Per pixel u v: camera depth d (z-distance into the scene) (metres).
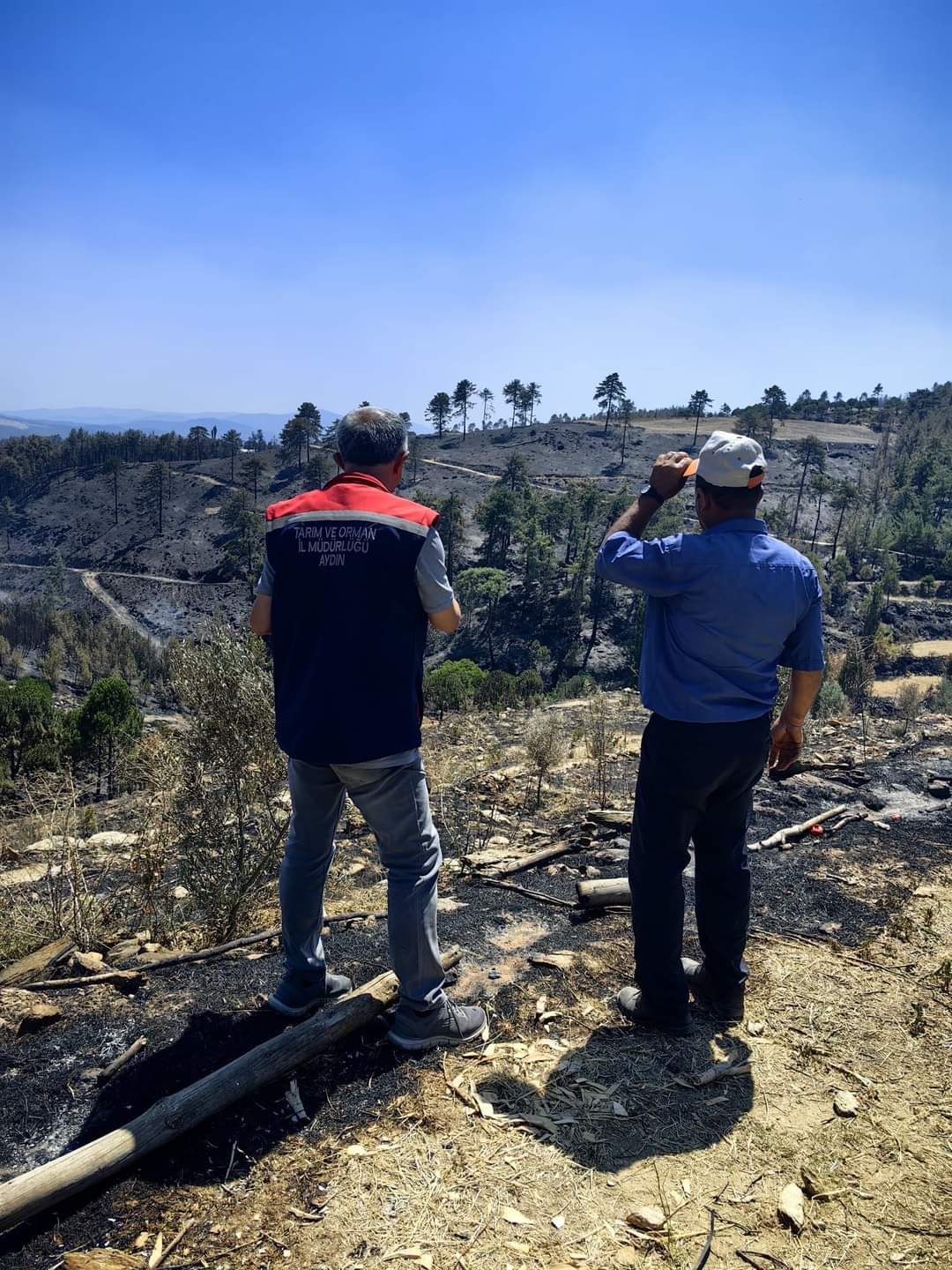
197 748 4.21
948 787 6.11
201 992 3.11
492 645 97.25
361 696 2.47
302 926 2.88
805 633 2.71
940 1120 2.47
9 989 3.14
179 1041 2.74
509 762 8.63
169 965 3.42
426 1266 1.93
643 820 2.78
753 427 174.50
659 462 2.79
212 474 191.62
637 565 2.61
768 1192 2.19
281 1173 2.20
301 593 2.51
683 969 3.05
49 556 161.88
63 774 6.41
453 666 28.23
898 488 145.38
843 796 6.00
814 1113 2.50
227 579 136.50
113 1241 1.98
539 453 177.00
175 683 4.26
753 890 4.22
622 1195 2.16
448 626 2.62
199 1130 2.32
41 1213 2.04
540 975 3.29
